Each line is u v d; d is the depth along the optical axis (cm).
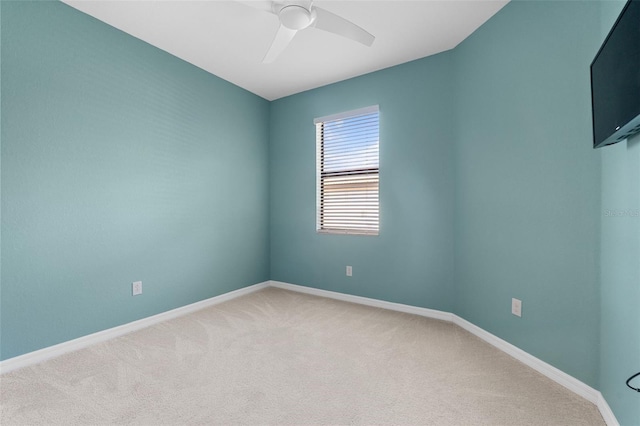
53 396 158
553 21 175
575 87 164
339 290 337
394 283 299
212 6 209
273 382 172
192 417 142
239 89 346
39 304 196
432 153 273
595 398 153
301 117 363
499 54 212
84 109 216
